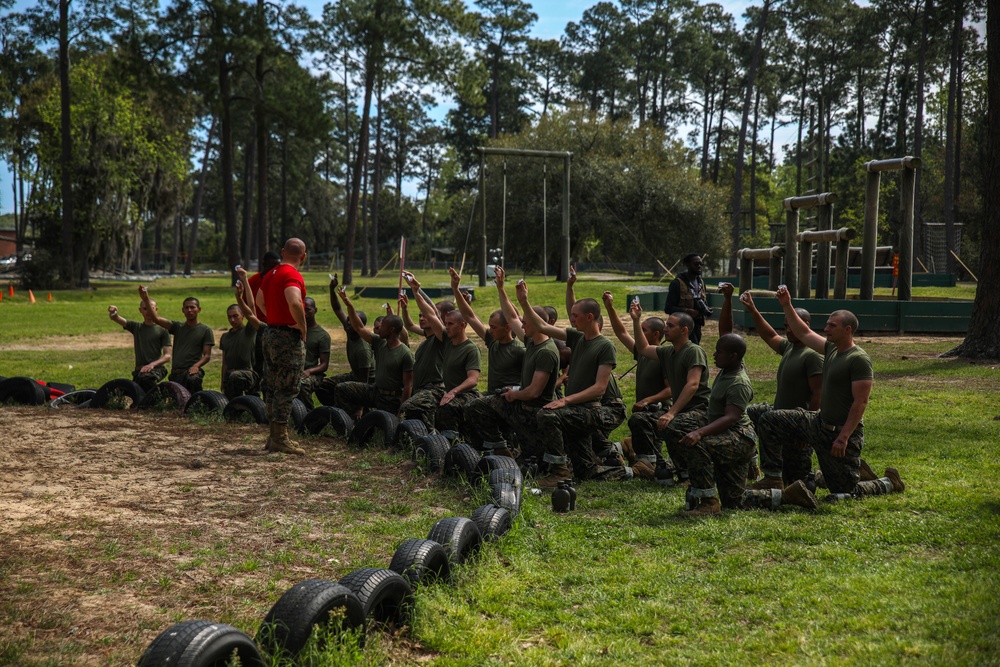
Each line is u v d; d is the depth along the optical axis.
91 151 44.81
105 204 45.25
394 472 6.87
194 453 7.36
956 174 56.53
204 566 4.48
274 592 4.16
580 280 42.06
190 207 94.88
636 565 4.75
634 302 7.29
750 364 14.16
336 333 20.84
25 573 4.22
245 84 47.53
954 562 4.54
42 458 6.90
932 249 46.69
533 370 7.06
